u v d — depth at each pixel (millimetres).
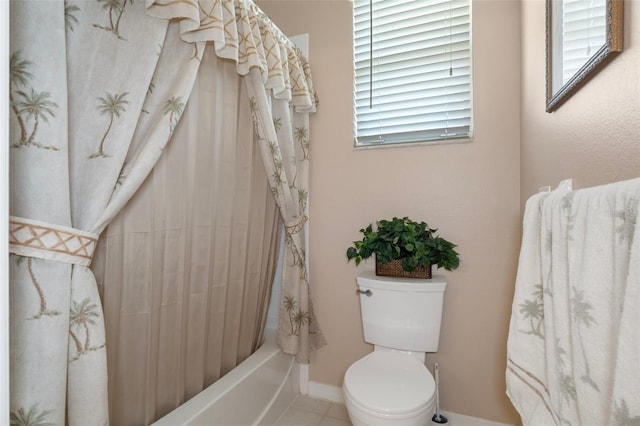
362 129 1862
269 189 1692
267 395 1561
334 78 1885
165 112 1007
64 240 740
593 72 689
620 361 440
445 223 1650
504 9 1564
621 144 585
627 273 452
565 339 630
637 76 532
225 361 1430
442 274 1646
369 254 1670
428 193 1683
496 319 1556
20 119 688
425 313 1506
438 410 1572
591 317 526
